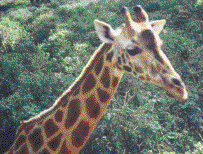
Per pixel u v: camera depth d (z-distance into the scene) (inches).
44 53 364.8
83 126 114.0
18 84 280.4
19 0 866.8
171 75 89.6
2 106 225.6
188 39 362.9
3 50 400.5
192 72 291.6
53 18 544.7
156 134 213.5
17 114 223.9
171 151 203.0
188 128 229.8
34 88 258.8
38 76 275.0
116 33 101.6
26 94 251.8
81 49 375.6
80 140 116.0
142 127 213.6
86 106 112.1
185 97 90.0
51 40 411.8
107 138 205.9
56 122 115.5
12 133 219.3
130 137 212.4
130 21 94.2
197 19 458.9
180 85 88.4
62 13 599.2
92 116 113.2
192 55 322.0
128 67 101.0
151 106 245.0
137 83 267.3
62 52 369.4
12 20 598.9
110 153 202.8
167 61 90.7
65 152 116.6
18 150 124.1
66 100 114.6
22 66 316.8
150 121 216.7
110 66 107.0
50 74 293.6
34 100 251.0
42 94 256.7
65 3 769.6
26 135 122.9
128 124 215.6
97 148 199.5
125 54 98.8
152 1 555.2
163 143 212.7
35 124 121.0
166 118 236.5
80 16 571.2
